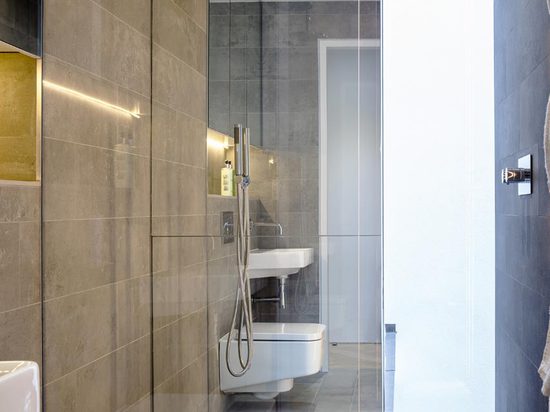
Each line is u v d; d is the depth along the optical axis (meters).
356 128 2.49
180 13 2.61
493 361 3.10
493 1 3.17
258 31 2.56
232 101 2.57
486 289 3.13
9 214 1.91
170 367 2.61
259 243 2.53
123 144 2.50
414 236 3.18
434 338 3.14
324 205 2.50
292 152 2.53
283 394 2.50
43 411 2.08
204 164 2.58
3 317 1.86
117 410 2.44
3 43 1.93
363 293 2.46
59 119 2.20
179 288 2.60
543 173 2.38
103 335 2.38
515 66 2.81
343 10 2.51
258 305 2.52
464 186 3.16
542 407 2.44
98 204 2.37
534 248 2.53
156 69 2.63
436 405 3.13
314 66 2.53
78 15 2.28
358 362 2.45
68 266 2.21
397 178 3.20
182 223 2.59
